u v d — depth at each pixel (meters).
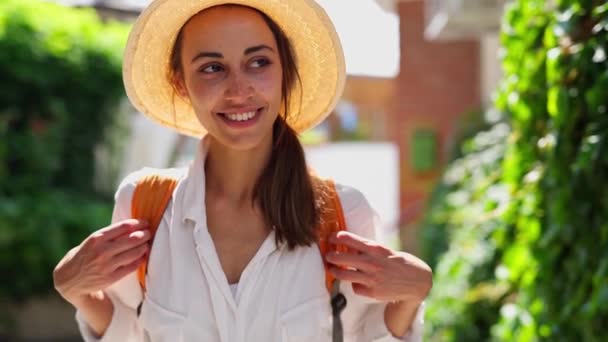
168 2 2.00
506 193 3.45
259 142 1.99
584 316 2.66
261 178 2.07
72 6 9.31
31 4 7.64
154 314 2.00
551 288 2.87
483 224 4.70
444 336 4.55
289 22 2.06
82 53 7.73
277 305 1.99
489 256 4.51
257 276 2.00
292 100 2.22
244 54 1.94
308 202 2.04
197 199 2.06
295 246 2.01
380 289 1.94
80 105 7.80
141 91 2.21
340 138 37.19
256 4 1.99
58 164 7.55
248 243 2.05
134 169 9.45
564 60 2.68
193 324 1.98
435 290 5.05
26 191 7.10
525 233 3.06
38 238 6.60
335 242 2.01
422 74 10.05
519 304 3.11
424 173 10.05
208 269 1.99
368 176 18.47
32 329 6.76
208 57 1.94
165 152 10.02
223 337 1.97
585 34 2.64
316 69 2.19
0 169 6.95
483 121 7.69
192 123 2.32
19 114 7.36
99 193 8.23
